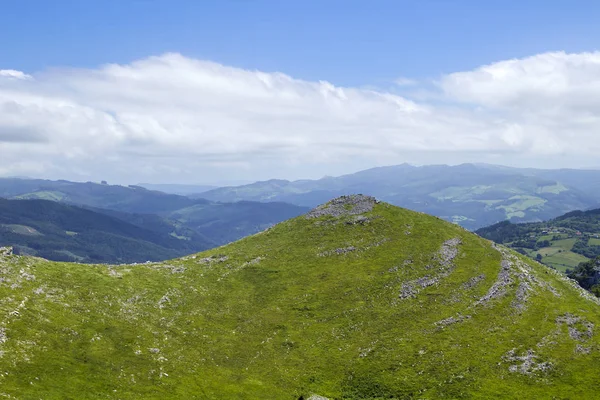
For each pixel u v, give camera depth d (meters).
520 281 112.75
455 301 107.31
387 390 83.31
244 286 121.44
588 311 103.50
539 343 91.44
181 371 81.31
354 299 112.12
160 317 99.19
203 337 96.25
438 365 87.50
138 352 81.81
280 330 103.00
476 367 86.06
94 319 87.38
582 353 87.94
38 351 71.50
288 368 90.88
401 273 120.19
